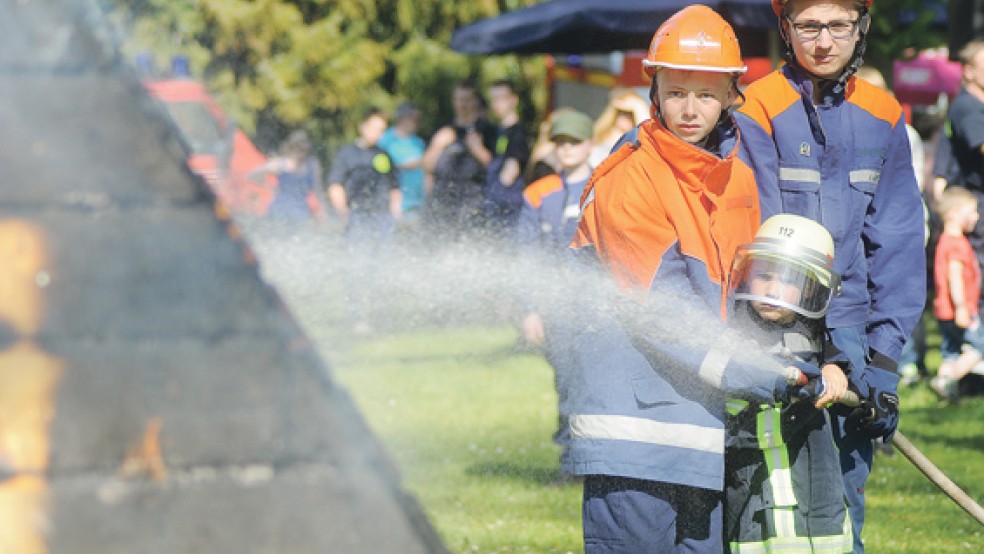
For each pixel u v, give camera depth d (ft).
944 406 59.98
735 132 25.75
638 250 24.23
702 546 25.25
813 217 26.55
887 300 27.20
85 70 12.75
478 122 71.67
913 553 36.17
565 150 40.27
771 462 25.05
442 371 58.90
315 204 63.52
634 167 24.54
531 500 40.73
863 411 26.21
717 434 24.13
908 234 27.30
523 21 72.64
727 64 24.32
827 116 26.89
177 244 12.86
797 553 25.17
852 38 26.55
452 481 42.65
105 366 12.76
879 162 27.20
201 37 117.50
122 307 12.78
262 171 59.21
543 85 139.03
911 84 122.83
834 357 25.36
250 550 12.91
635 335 24.20
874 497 42.68
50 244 12.69
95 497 12.71
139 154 12.82
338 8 130.72
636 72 85.35
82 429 12.72
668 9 67.36
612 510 24.59
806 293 24.35
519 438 49.49
